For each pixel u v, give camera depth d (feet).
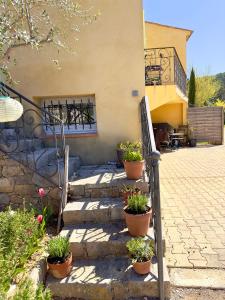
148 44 36.73
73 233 9.66
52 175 11.71
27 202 12.14
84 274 8.31
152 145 8.09
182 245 10.25
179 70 29.12
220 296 7.72
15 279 7.58
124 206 10.37
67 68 14.83
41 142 15.39
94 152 15.46
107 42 14.42
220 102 63.41
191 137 38.27
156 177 7.16
